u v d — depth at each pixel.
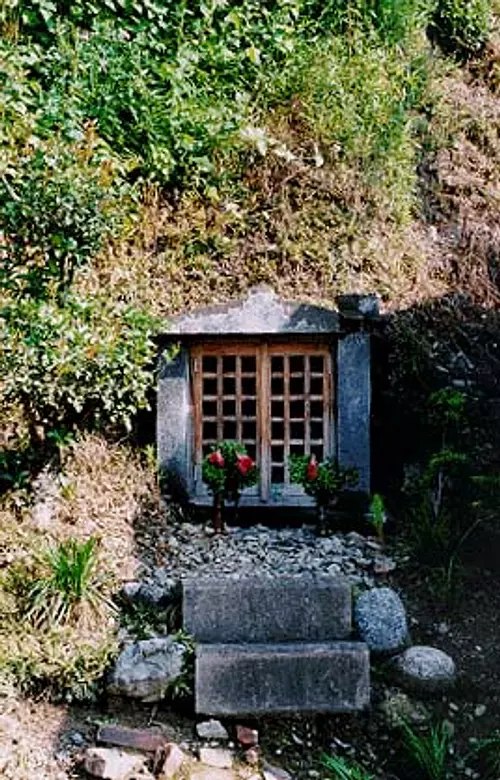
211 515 4.52
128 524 4.29
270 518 4.57
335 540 4.35
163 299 4.83
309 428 4.63
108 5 5.70
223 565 4.12
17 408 4.27
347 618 3.73
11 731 3.28
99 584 3.79
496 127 6.48
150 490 4.46
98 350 4.02
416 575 4.05
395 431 4.79
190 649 3.52
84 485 4.32
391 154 5.61
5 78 4.98
